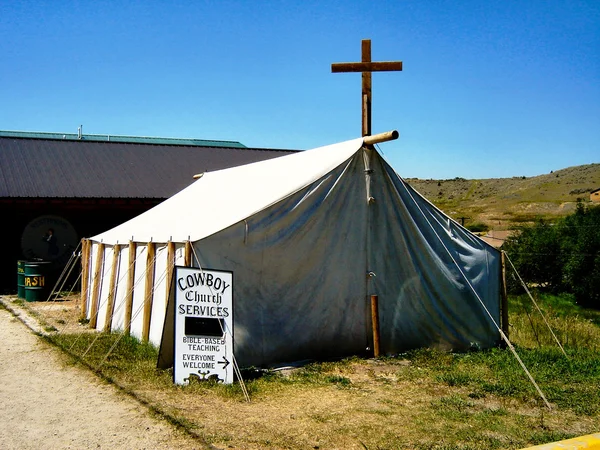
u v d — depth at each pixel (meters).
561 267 27.64
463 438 6.65
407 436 6.68
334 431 6.77
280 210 10.20
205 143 36.78
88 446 6.07
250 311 9.74
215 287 8.92
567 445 5.37
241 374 9.16
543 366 10.21
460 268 11.86
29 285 17.88
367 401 8.05
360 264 10.90
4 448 6.02
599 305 25.33
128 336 11.31
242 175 13.95
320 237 10.55
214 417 7.07
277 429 6.74
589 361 10.55
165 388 8.18
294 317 10.16
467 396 8.47
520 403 8.17
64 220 22.42
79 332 12.66
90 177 24.02
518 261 28.64
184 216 12.62
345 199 10.88
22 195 21.17
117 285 12.60
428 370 9.94
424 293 11.40
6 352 10.46
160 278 10.63
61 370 9.15
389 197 11.32
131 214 23.52
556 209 69.19
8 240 21.50
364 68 11.23
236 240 9.74
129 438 6.29
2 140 25.48
